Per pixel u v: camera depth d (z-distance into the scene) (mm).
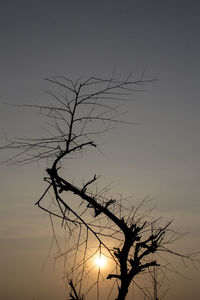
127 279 8578
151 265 8570
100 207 8914
